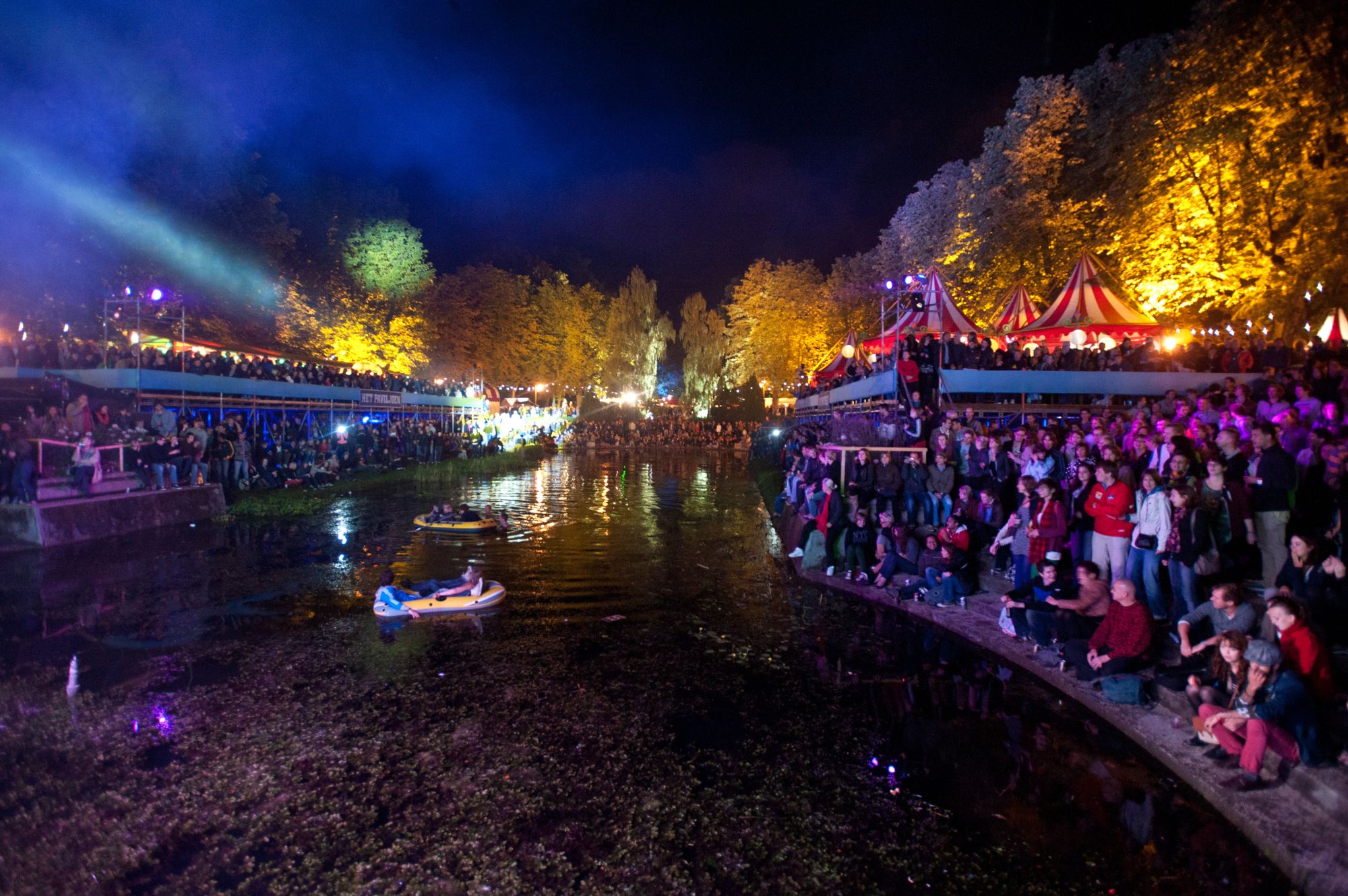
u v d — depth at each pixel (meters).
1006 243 26.86
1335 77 17.12
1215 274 20.38
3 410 17.08
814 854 4.95
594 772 5.98
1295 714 5.29
